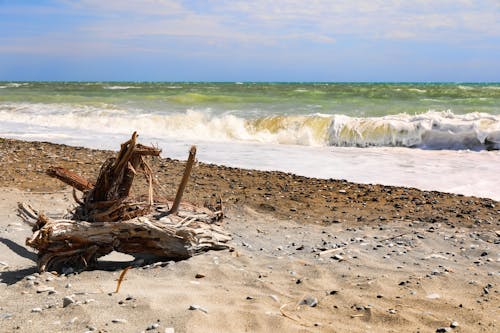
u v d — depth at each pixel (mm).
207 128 19594
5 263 5648
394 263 5836
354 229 7375
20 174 10219
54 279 5008
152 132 19094
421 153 14633
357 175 11438
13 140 14297
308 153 14414
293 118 19203
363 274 5406
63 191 9078
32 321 3814
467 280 5219
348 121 18234
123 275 4871
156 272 5344
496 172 11695
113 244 5504
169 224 5754
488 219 7875
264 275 5301
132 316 3914
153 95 34312
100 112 23078
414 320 4141
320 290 4855
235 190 9508
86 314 3924
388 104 26297
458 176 11312
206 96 30547
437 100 28656
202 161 12906
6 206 8078
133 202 5871
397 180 10953
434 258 6039
